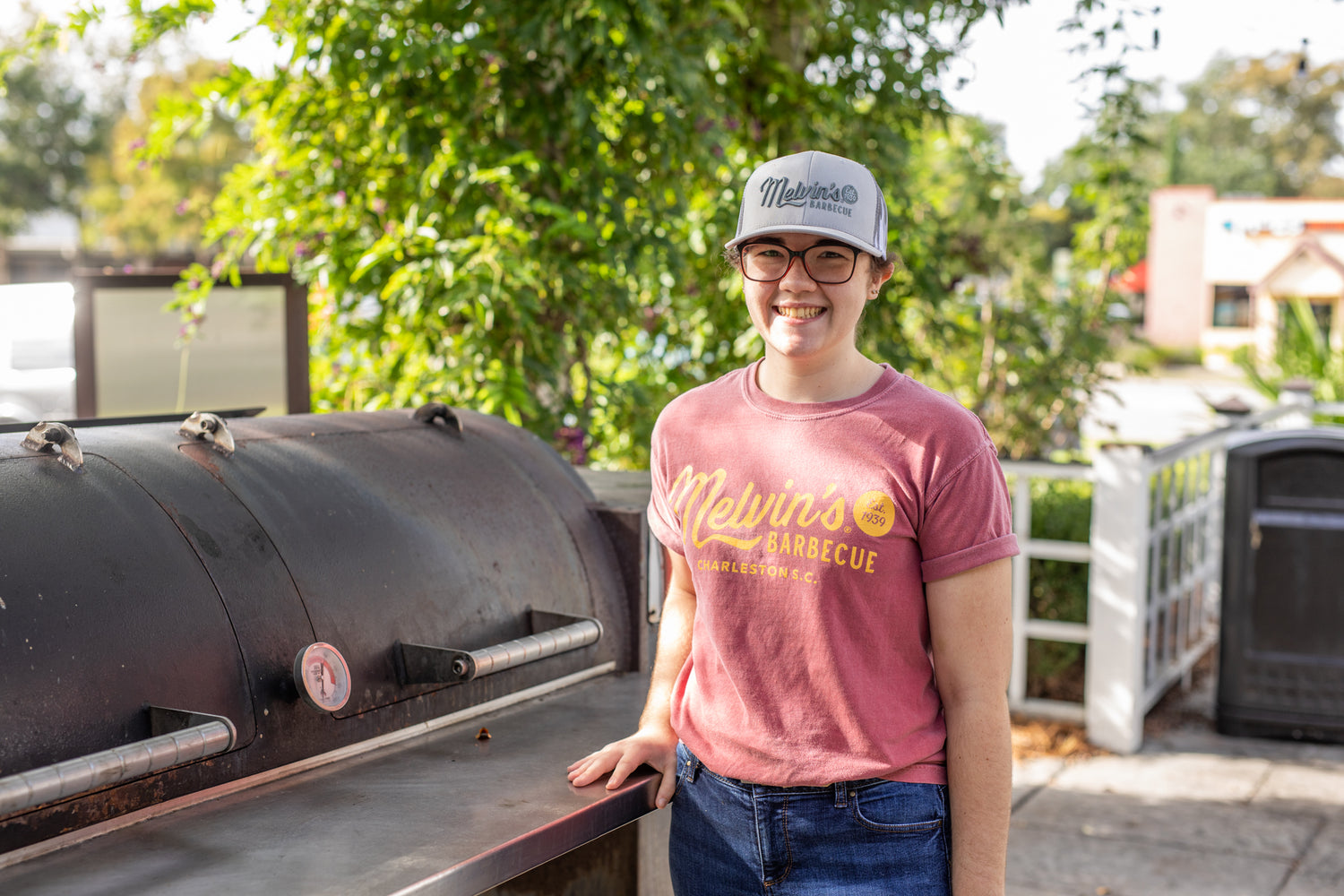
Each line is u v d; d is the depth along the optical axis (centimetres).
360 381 378
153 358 290
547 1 344
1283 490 457
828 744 149
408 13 348
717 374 436
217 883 117
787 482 150
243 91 373
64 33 326
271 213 376
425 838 129
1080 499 494
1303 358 981
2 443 143
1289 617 458
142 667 130
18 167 3809
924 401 148
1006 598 147
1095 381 621
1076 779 427
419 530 170
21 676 120
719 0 382
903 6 442
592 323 392
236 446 163
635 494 232
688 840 161
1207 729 480
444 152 350
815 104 442
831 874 150
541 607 182
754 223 152
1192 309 3609
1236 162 5300
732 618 153
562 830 136
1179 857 363
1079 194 623
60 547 131
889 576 146
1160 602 503
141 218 3041
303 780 144
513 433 211
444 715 165
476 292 327
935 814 150
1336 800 407
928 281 461
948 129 484
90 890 114
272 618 145
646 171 407
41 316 684
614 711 176
